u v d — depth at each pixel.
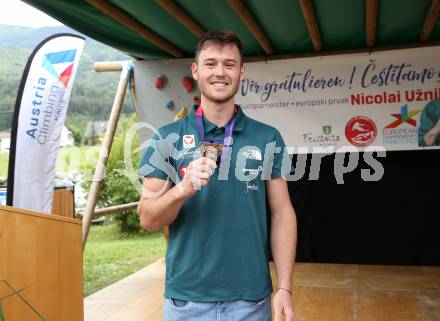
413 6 3.90
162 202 1.61
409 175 5.62
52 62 3.96
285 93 5.07
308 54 5.01
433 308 4.09
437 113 4.77
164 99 5.27
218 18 4.17
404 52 4.81
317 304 4.29
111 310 4.24
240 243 1.70
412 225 5.64
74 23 4.14
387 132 4.89
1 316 1.78
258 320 1.72
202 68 1.73
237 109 1.82
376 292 4.61
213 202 1.69
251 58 5.12
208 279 1.69
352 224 5.79
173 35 4.61
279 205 1.85
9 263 2.26
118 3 3.76
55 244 2.62
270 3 3.80
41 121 3.86
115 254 8.70
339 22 4.26
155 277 5.39
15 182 3.75
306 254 5.91
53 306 2.57
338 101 4.97
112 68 5.34
